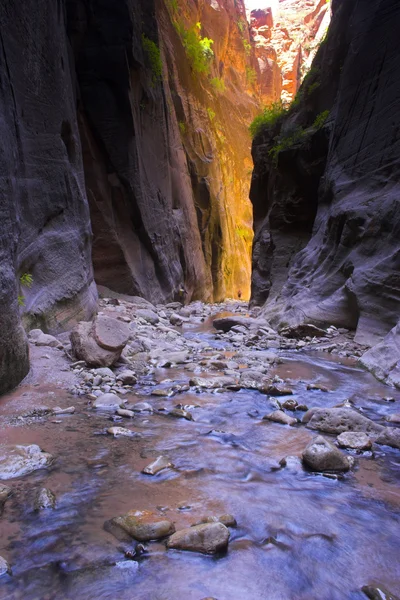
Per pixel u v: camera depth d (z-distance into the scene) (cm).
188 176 2767
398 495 309
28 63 797
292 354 852
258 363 746
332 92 1529
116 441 394
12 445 368
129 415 460
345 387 606
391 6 1098
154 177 2006
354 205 1059
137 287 1697
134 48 1711
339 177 1202
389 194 966
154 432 420
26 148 775
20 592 207
